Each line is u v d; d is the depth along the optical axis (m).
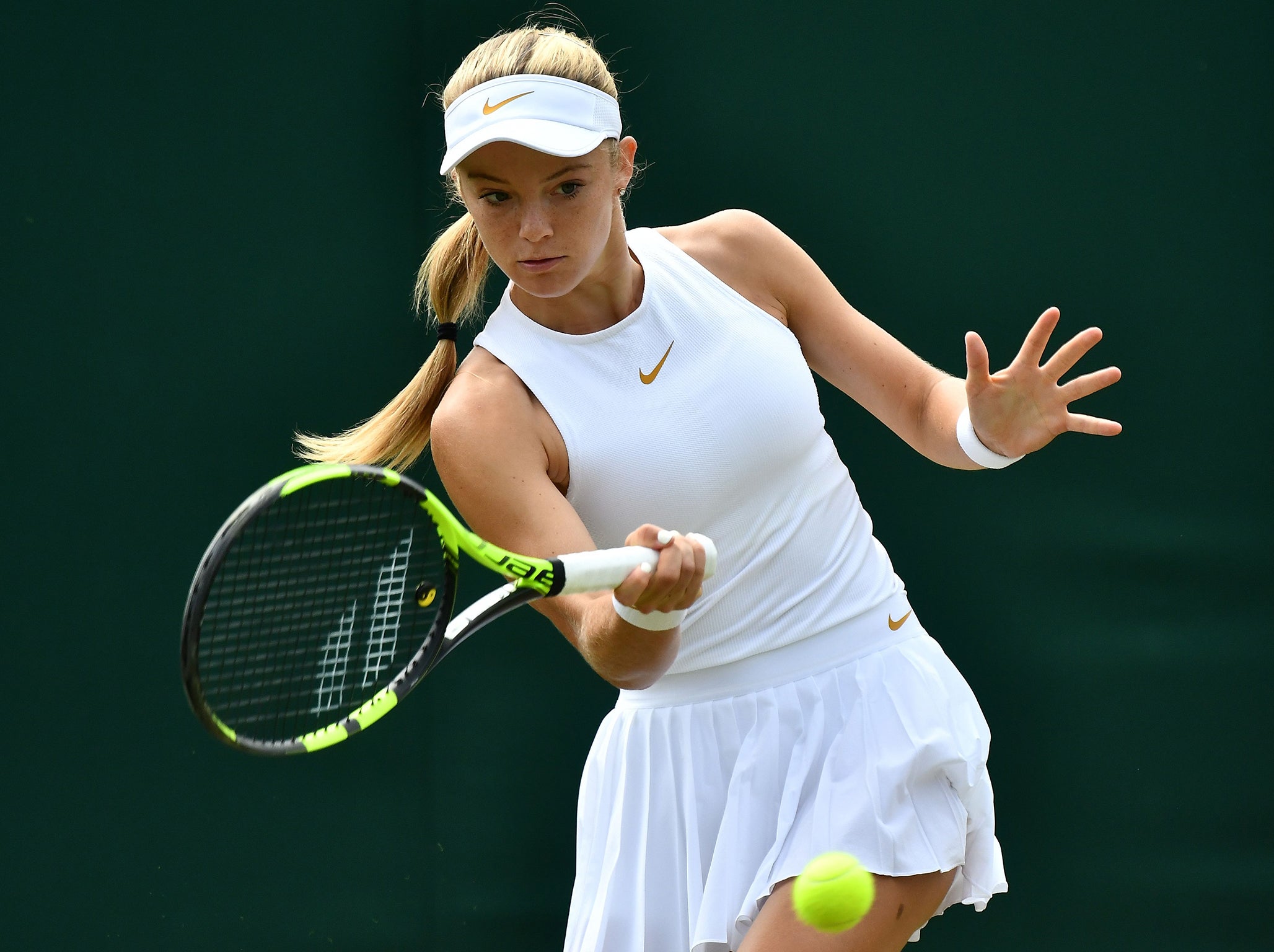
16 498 13.16
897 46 15.76
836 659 8.43
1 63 13.30
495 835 15.51
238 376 14.55
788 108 16.02
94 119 13.80
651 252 8.45
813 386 8.61
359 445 8.88
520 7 16.14
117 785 13.42
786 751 8.27
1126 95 15.17
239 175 14.67
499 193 7.43
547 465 8.12
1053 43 15.38
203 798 13.87
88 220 13.73
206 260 14.41
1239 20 14.84
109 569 13.60
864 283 15.84
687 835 8.34
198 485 14.20
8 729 12.91
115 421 13.76
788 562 8.37
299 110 15.12
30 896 12.87
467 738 15.49
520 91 7.34
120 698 13.54
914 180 15.72
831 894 7.54
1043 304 15.38
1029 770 15.16
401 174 15.82
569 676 15.98
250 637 10.76
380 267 15.64
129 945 13.33
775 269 8.84
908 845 7.92
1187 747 14.78
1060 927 14.90
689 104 16.23
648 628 6.91
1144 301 15.12
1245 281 14.82
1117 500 15.15
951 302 15.60
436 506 6.84
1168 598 14.96
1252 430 14.77
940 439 8.70
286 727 10.85
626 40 16.38
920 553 15.67
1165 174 15.08
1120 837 14.87
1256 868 14.52
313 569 7.09
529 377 8.07
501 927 15.39
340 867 14.60
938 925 15.15
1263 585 14.69
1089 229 15.28
